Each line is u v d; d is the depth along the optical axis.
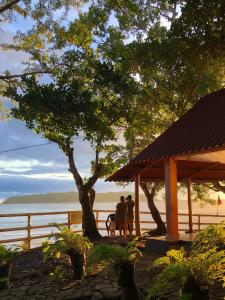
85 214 19.41
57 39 19.88
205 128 13.27
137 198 15.56
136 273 10.45
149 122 21.70
